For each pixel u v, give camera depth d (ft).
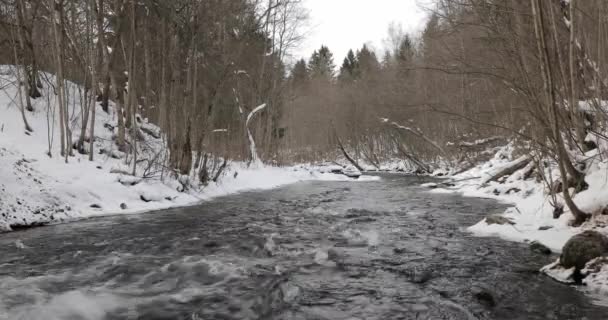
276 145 118.62
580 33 30.73
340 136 166.91
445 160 113.29
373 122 143.02
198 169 65.92
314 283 21.09
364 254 26.71
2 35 62.44
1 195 36.11
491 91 39.55
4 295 18.93
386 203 53.36
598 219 26.96
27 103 60.70
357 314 17.24
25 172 41.22
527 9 28.66
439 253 26.58
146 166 58.70
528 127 34.60
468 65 32.96
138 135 70.49
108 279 21.61
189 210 46.85
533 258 24.59
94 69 54.29
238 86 101.40
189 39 63.26
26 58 63.26
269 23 111.14
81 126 61.52
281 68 119.55
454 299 18.72
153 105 89.45
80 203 41.83
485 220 34.40
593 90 31.48
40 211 37.40
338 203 53.93
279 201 56.39
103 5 64.39
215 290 20.04
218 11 68.44
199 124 67.00
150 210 46.11
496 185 58.03
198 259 25.40
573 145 32.86
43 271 22.90
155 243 29.78
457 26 34.09
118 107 63.98
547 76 25.31
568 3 31.40
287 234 33.12
